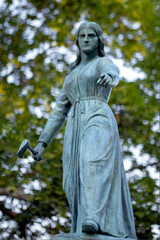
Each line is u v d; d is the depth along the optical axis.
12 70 12.27
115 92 11.86
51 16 12.84
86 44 5.60
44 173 10.35
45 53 12.40
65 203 10.21
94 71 5.46
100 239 4.70
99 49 5.68
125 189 5.24
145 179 10.50
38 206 10.09
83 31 5.64
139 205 10.21
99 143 5.09
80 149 5.16
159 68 12.81
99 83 5.04
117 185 5.15
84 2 12.99
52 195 10.30
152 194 10.38
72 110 5.49
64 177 5.35
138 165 11.00
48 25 12.76
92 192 4.91
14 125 10.98
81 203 4.96
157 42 13.14
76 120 5.36
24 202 10.19
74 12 12.92
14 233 9.97
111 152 5.13
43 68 12.10
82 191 4.99
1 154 10.48
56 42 12.55
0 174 10.26
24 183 10.13
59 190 10.26
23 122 11.04
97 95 5.45
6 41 12.51
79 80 5.50
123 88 11.93
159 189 10.46
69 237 4.73
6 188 10.27
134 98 11.91
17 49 12.41
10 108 11.57
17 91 11.81
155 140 11.58
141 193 10.38
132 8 13.20
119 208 5.09
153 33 13.17
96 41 5.62
